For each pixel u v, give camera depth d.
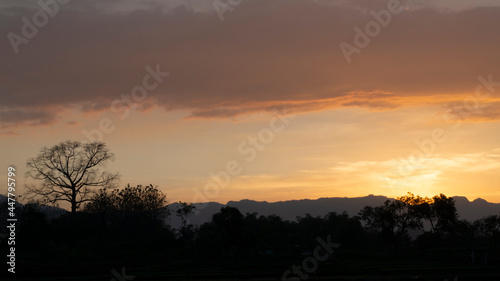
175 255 70.50
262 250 77.50
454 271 49.41
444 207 96.75
